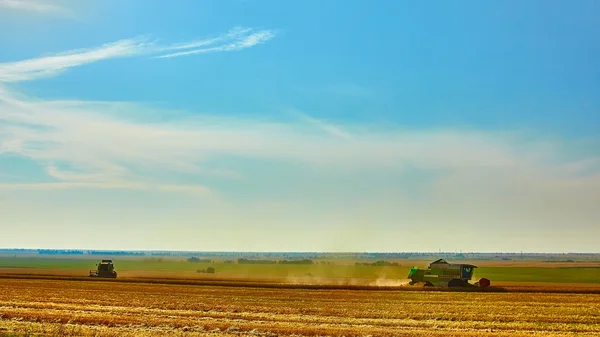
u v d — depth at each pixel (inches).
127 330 1600.6
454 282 3393.2
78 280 3821.4
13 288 3053.6
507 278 5590.6
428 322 1854.1
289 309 2171.5
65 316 1838.1
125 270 6894.7
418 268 3543.3
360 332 1600.6
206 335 1536.7
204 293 2844.5
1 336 1402.6
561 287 3506.4
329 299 2583.7
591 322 1886.1
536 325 1814.7
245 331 1619.1
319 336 1555.1
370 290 3127.5
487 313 2091.5
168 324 1718.8
